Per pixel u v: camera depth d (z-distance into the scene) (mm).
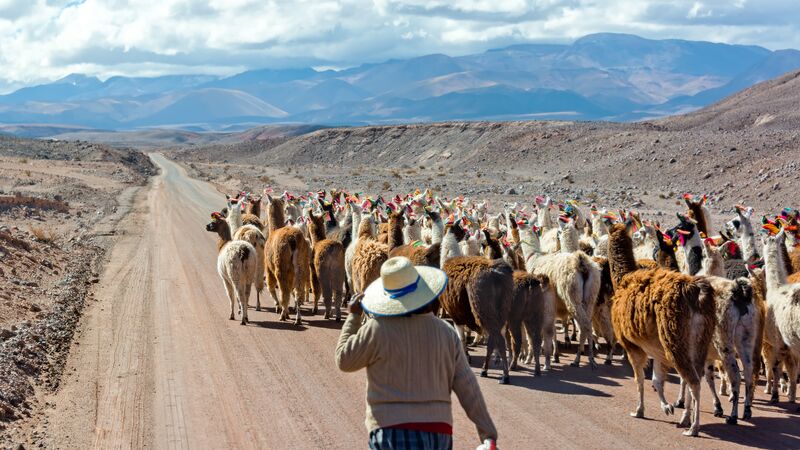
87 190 55438
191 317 15961
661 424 9156
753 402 10164
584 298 11969
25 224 34438
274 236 15703
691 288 8570
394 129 137500
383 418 5066
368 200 19344
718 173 47250
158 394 10789
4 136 119438
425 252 13273
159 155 167375
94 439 9086
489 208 38188
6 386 10414
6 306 15234
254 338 14078
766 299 10273
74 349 13258
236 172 91875
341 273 15625
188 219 38844
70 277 20156
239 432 9281
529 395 10531
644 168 54469
